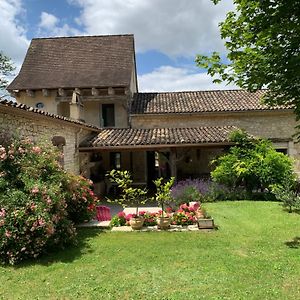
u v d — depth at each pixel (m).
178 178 16.14
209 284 4.53
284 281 4.59
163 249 6.27
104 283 4.63
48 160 6.93
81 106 13.99
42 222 5.56
